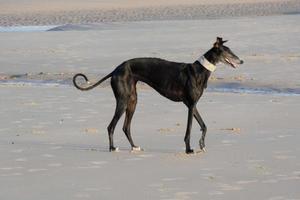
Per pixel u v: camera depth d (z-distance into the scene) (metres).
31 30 48.28
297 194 10.71
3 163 12.95
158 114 17.91
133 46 34.28
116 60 29.55
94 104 19.55
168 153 13.71
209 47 33.31
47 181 11.63
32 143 14.75
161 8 69.12
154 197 10.60
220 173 12.05
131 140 14.10
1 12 66.75
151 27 44.34
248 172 12.09
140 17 59.03
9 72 27.33
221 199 10.48
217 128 16.09
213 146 14.24
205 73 13.80
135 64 14.16
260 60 28.23
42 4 74.62
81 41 37.09
